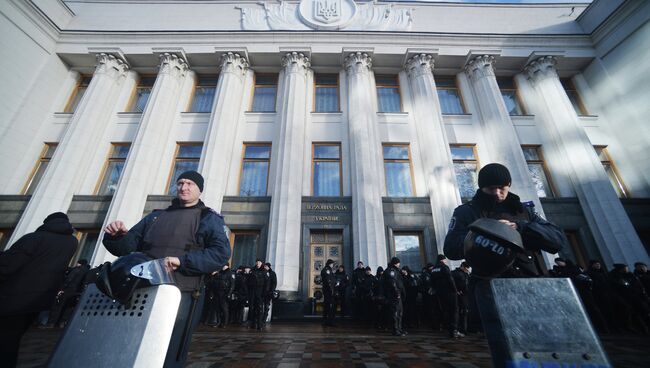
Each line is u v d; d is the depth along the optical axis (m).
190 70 13.77
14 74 11.59
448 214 10.14
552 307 1.16
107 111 12.49
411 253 10.44
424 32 13.43
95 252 9.27
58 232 2.51
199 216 1.91
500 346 1.22
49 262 2.35
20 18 11.88
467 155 12.32
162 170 11.54
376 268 9.22
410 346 4.79
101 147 11.98
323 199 10.84
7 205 10.66
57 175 10.57
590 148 11.45
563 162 11.87
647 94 11.56
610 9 12.89
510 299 1.20
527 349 1.10
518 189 10.78
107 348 1.18
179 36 13.36
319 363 3.54
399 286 6.56
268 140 12.23
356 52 13.17
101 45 13.29
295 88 12.41
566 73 14.22
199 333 6.12
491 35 13.53
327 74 14.03
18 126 11.59
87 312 1.28
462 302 6.68
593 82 13.51
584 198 11.02
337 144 12.21
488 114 12.42
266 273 7.66
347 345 4.82
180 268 1.53
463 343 5.12
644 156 11.50
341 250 10.38
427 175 11.33
